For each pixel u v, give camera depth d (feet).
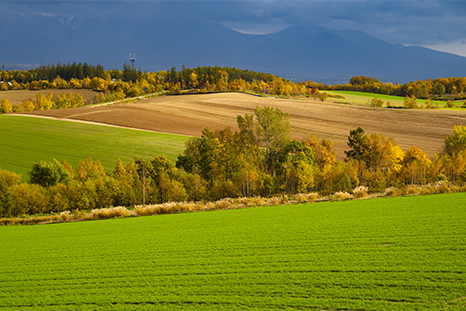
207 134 225.97
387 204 118.83
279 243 83.92
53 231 116.26
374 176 187.01
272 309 53.47
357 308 51.72
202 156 207.31
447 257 66.90
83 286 65.92
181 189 173.37
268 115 222.69
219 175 198.08
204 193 176.35
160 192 180.75
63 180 186.09
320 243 81.56
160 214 138.82
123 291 62.59
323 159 234.79
